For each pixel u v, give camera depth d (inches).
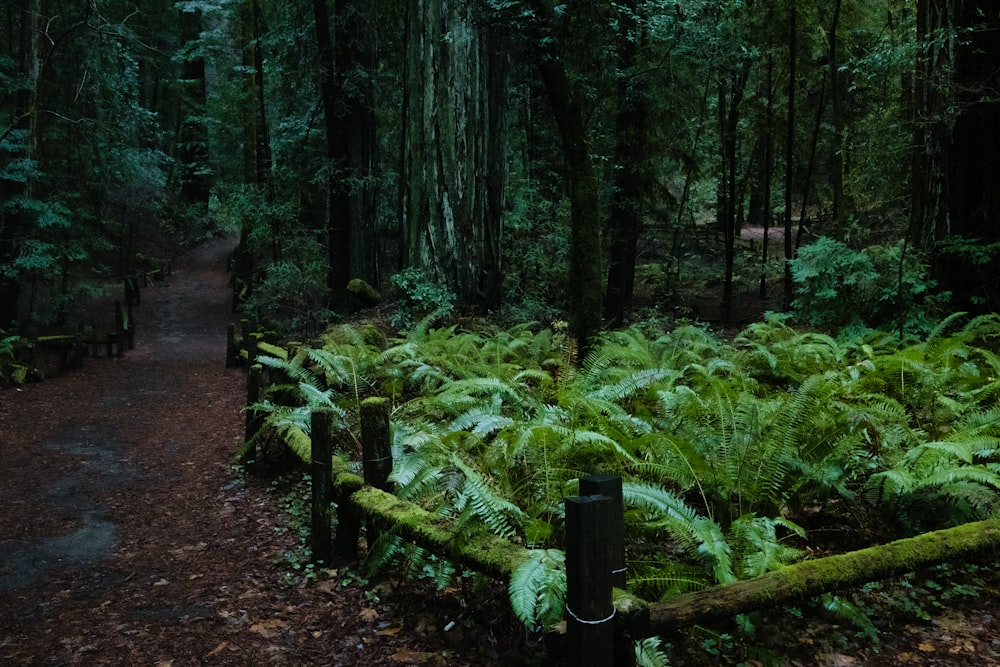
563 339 382.6
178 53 932.0
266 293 650.8
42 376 471.2
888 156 520.1
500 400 215.2
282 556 185.8
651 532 157.9
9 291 554.3
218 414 378.0
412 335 369.1
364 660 133.8
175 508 232.1
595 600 98.0
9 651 141.4
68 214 585.3
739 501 163.9
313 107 663.1
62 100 642.2
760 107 757.9
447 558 135.9
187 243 1152.8
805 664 129.3
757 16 650.8
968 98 409.1
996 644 133.6
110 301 836.6
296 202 696.4
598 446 164.1
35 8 556.1
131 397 430.0
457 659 132.5
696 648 132.5
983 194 417.1
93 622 153.4
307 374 253.1
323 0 598.5
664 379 248.4
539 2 376.8
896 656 131.5
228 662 134.6
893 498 180.1
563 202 622.2
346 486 171.0
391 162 705.0
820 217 938.7
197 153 1172.5
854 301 441.1
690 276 852.0
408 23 550.9
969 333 317.4
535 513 155.4
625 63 526.0
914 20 572.7
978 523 144.6
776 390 292.2
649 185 626.2
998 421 189.3
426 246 499.8
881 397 215.3
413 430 212.4
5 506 235.6
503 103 520.1
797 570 122.0
